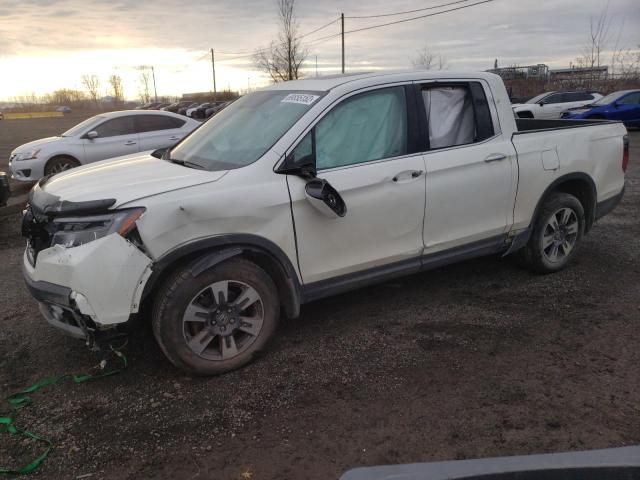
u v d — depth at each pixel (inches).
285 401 121.2
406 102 152.0
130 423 114.7
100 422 115.3
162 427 113.2
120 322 115.4
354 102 145.3
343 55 1400.1
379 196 143.7
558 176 179.6
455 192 156.8
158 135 426.9
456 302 171.8
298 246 135.2
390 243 149.1
